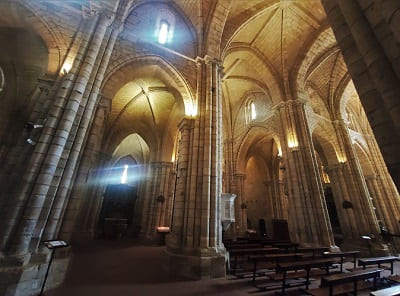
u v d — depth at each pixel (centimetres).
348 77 1659
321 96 1756
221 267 673
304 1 1205
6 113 785
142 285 565
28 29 694
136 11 964
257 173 2597
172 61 974
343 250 1396
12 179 491
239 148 2033
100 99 783
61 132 523
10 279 397
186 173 836
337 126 1664
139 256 949
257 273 678
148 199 1688
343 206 1448
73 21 696
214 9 1096
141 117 1858
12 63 844
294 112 1384
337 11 335
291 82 1470
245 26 1251
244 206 1889
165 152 1800
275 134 1527
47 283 480
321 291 439
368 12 269
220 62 1056
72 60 634
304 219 1120
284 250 789
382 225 1625
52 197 500
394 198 1709
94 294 487
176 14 1133
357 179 1487
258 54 1490
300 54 1438
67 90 573
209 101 931
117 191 2356
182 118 968
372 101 269
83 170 703
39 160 489
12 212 439
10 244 424
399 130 216
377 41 257
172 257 704
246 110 2031
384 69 241
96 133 759
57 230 546
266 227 2259
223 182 2084
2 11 661
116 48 837
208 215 738
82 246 1141
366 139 1980
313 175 1184
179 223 763
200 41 1099
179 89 978
